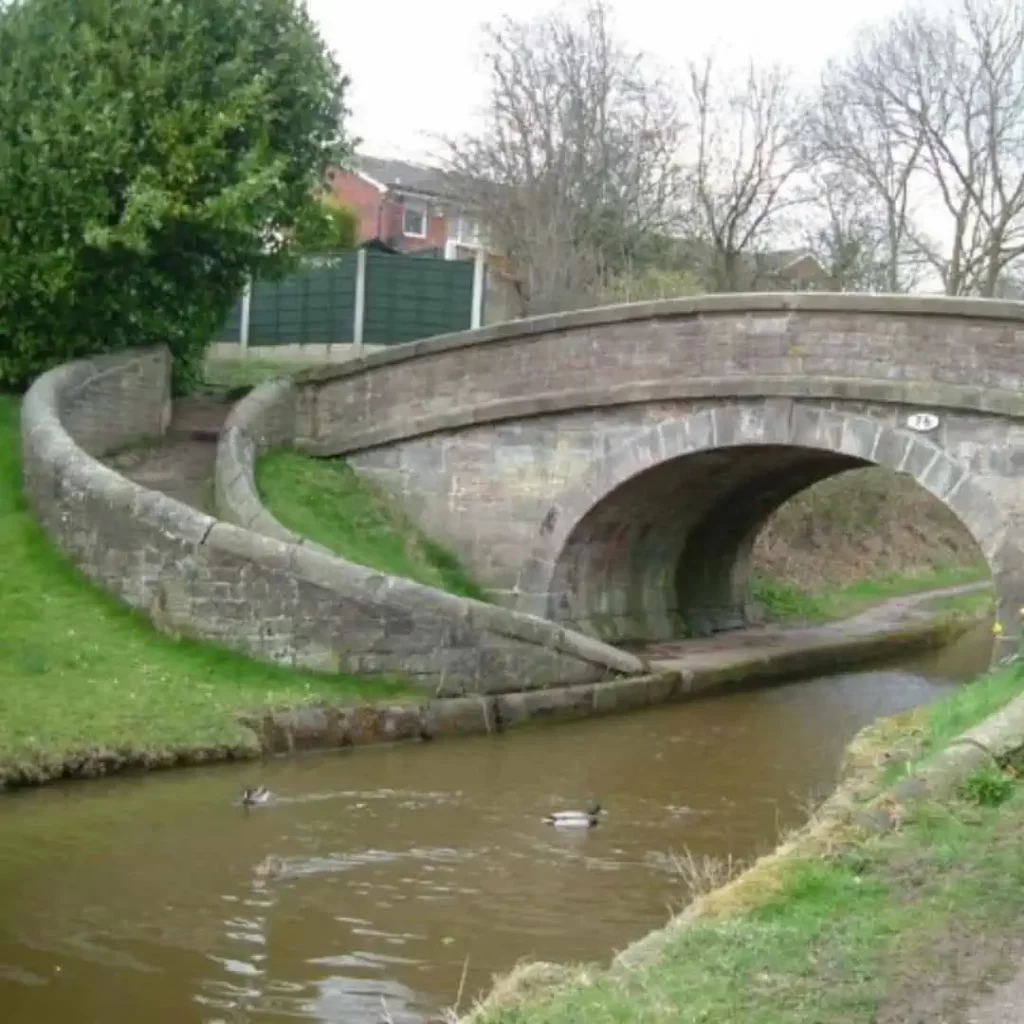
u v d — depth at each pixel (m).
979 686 16.23
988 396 19.30
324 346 32.34
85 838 11.92
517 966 7.99
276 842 12.09
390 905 10.52
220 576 17.17
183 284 25.09
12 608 16.88
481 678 17.78
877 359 20.16
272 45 24.91
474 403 23.31
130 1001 8.58
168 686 15.76
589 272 41.16
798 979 6.38
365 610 17.09
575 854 12.09
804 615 33.38
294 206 25.25
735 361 21.17
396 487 24.00
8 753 13.20
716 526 28.55
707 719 19.52
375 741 16.20
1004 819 9.09
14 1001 8.51
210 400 26.34
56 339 23.98
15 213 23.31
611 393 22.06
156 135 23.30
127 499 17.72
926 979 6.43
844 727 19.14
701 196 43.66
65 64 23.48
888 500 48.22
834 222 46.03
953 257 41.41
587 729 18.20
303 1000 8.66
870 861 8.27
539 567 22.80
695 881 10.80
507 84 51.47
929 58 42.22
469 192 44.94
